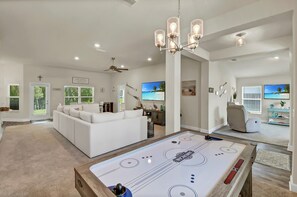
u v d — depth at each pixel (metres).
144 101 7.02
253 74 6.70
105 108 8.43
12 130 4.98
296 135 1.94
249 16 2.23
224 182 0.94
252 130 4.77
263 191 1.96
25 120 6.58
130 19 2.66
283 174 2.37
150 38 3.55
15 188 1.99
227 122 5.59
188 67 5.43
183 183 0.98
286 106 6.08
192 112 5.33
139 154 1.41
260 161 2.79
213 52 4.62
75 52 4.66
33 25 2.88
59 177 2.25
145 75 6.98
